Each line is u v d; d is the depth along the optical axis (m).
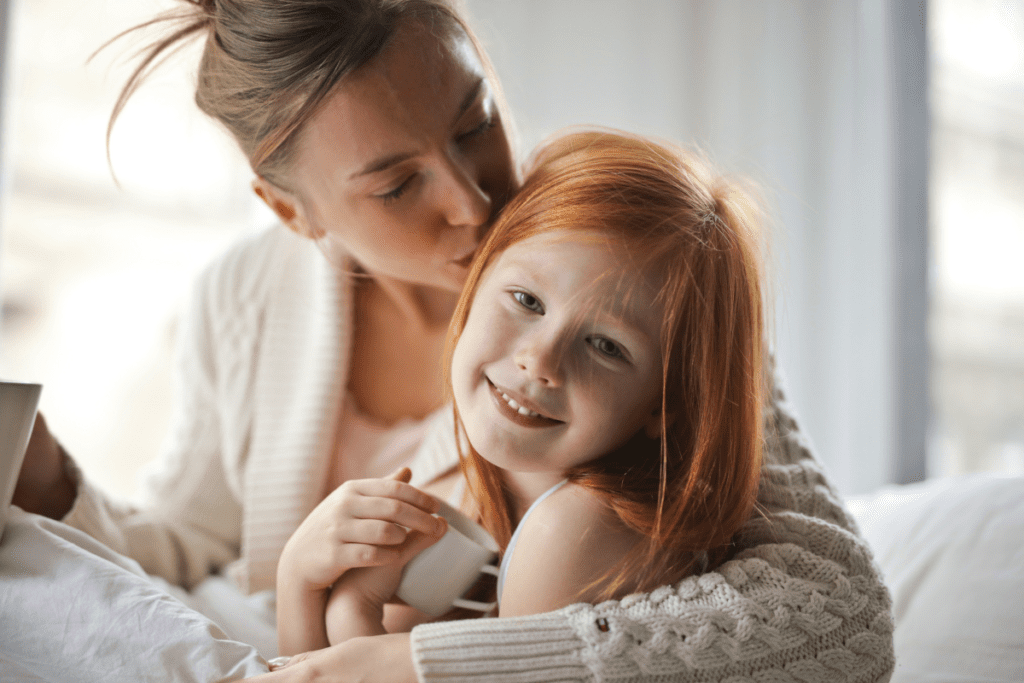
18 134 2.43
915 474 2.22
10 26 1.79
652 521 0.62
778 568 0.61
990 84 2.42
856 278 2.27
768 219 0.79
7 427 0.60
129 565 0.68
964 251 2.38
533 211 0.68
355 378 1.07
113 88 2.28
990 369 2.39
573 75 2.30
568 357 0.63
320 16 0.71
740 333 0.69
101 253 2.56
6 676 0.57
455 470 0.94
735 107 2.37
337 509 0.69
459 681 0.54
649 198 0.67
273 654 0.80
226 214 2.62
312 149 0.74
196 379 1.13
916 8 2.29
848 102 2.31
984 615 0.82
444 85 0.71
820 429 2.26
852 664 0.59
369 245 0.80
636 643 0.56
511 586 0.64
